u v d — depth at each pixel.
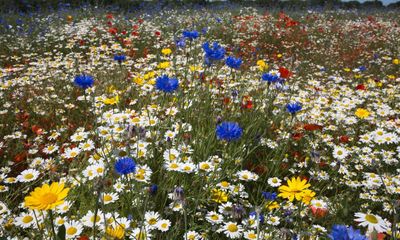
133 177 2.57
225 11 17.53
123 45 9.56
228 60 3.78
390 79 7.42
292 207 2.74
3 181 3.14
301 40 11.62
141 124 3.54
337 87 6.68
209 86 4.78
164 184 2.92
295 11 20.06
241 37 11.37
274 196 2.57
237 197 2.94
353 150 4.01
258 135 3.63
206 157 3.30
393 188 3.23
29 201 1.44
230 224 2.37
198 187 2.95
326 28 14.00
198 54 6.48
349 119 4.65
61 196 1.47
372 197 3.17
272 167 3.41
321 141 4.24
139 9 17.97
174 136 3.42
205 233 2.40
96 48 7.82
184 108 4.12
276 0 22.48
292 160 3.83
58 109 4.95
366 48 11.16
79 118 4.78
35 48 9.12
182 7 18.62
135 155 3.02
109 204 2.52
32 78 6.03
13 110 4.95
